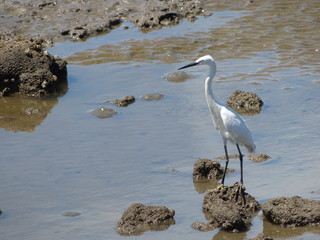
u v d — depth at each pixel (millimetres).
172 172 13055
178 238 10383
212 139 14820
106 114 16625
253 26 24016
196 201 11703
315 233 10414
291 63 20250
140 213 10938
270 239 9922
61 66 19766
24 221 11133
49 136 15305
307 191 11789
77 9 26234
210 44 22297
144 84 19016
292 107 16750
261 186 12195
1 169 13422
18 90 18938
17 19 25141
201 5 26938
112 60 21281
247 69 19906
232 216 10586
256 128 15383
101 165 13508
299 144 14172
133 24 24984
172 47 22141
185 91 18328
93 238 10414
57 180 12828
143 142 14711
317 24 23938
